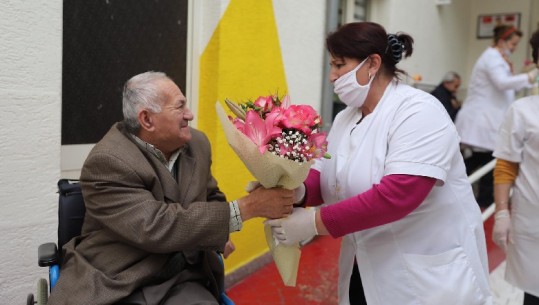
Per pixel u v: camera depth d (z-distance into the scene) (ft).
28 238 7.12
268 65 11.48
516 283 7.50
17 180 6.91
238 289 10.98
